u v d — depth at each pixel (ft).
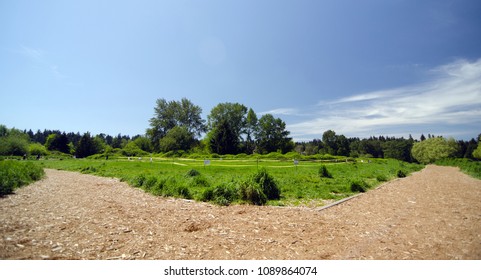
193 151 230.27
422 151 256.52
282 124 258.37
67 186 44.45
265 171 36.73
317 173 65.87
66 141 294.25
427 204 30.55
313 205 30.42
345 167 92.68
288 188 40.83
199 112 294.05
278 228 20.39
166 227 20.35
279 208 27.86
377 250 16.07
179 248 16.05
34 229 18.83
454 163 134.41
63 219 22.04
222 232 19.25
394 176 67.15
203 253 15.39
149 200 31.94
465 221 22.74
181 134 241.76
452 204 30.55
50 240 16.69
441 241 17.60
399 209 27.84
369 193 38.65
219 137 229.25
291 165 106.52
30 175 50.93
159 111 277.23
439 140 236.84
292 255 15.29
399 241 17.61
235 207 28.22
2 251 14.48
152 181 41.52
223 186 32.78
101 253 14.98
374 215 25.09
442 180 58.80
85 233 18.42
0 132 233.96
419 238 18.19
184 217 23.57
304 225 21.25
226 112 262.67
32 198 31.91
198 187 41.37
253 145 272.72
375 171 77.46
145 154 234.17
